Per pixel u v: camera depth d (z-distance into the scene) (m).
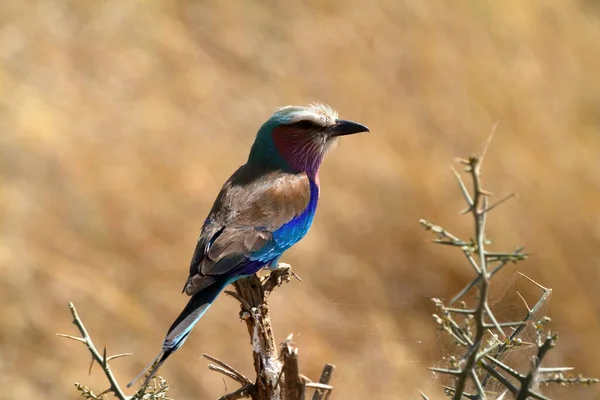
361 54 18.09
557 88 16.91
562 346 13.28
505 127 16.08
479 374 5.97
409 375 11.60
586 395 12.88
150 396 5.58
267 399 5.82
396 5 18.66
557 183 15.07
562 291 13.59
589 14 19.94
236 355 13.27
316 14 19.44
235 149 16.91
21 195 14.91
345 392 11.55
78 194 15.00
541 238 14.15
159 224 14.81
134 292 14.02
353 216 14.97
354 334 13.34
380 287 14.30
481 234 4.17
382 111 16.69
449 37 17.81
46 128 16.22
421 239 14.80
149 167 15.70
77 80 17.89
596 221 14.48
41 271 13.81
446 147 15.98
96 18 19.27
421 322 13.85
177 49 18.83
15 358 13.12
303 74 18.23
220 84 18.19
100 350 13.29
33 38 18.78
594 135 16.44
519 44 17.70
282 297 13.71
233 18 19.70
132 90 17.80
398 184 15.25
